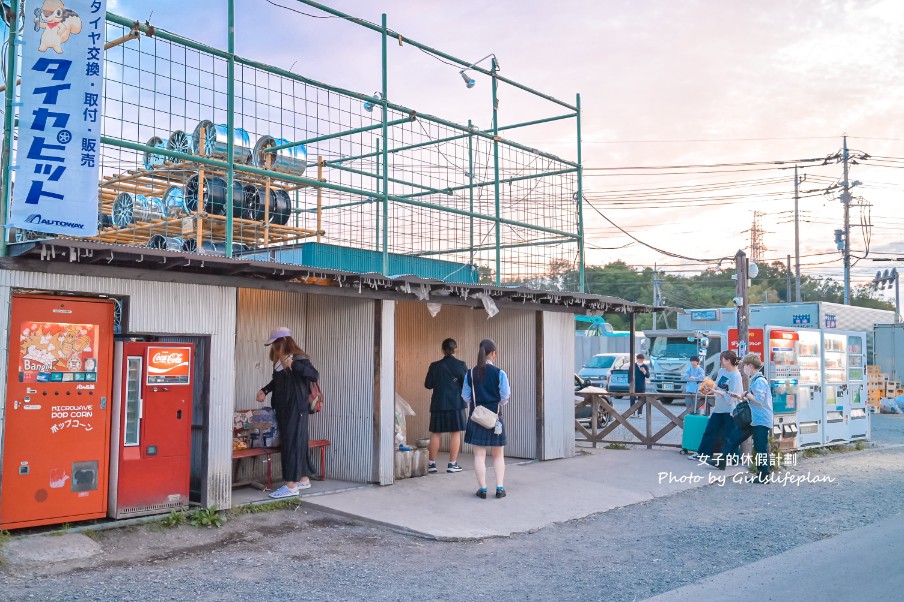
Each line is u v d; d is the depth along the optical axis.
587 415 17.55
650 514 8.59
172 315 7.23
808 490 10.09
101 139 6.64
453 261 11.79
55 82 6.25
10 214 6.20
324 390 9.74
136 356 7.02
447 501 8.65
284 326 9.87
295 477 8.34
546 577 6.11
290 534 7.23
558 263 12.26
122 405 6.90
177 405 7.23
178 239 9.05
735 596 5.51
